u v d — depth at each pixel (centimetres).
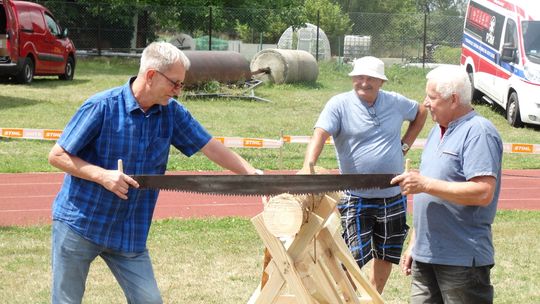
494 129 544
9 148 1655
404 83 3241
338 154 740
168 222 1107
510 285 848
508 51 2245
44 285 818
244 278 856
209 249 966
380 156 725
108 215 545
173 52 536
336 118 726
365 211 721
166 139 561
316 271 570
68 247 547
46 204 1252
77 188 544
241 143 1611
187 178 528
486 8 2464
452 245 556
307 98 2616
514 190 1450
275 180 537
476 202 534
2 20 2595
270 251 557
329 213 564
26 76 2667
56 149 537
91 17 3841
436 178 550
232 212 1205
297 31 4141
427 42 4047
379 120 727
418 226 570
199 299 789
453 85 544
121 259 559
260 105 2408
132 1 3784
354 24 4453
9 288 806
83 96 2462
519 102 2169
